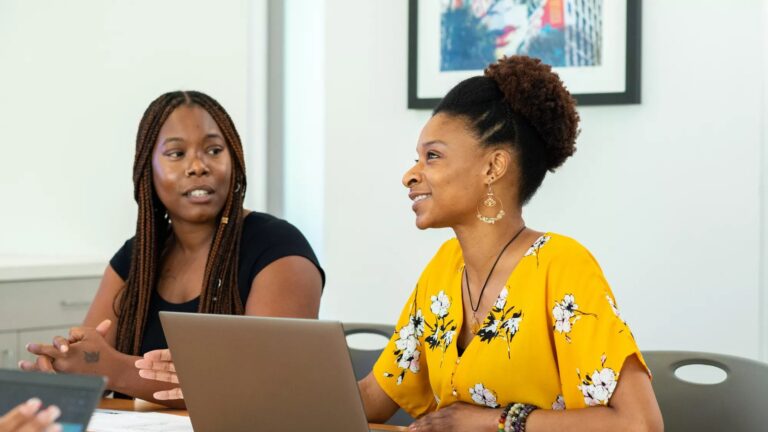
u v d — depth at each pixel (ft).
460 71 9.70
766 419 5.48
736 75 8.67
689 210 8.88
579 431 4.64
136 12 11.49
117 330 6.95
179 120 6.81
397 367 5.73
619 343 4.75
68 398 3.26
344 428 4.35
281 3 11.41
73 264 10.71
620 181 9.16
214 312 6.68
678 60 8.89
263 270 6.66
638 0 8.93
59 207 12.01
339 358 4.21
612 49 9.05
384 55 10.14
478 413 4.95
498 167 5.18
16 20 12.19
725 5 8.69
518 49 9.46
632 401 4.64
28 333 10.34
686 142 8.87
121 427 5.14
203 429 4.74
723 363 5.76
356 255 10.36
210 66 11.16
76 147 11.87
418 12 9.85
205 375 4.60
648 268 9.06
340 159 10.40
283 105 11.44
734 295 8.72
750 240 8.66
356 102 10.30
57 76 11.98
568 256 5.05
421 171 5.28
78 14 11.82
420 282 5.73
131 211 11.51
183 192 6.71
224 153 6.87
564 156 5.38
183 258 7.00
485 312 5.28
